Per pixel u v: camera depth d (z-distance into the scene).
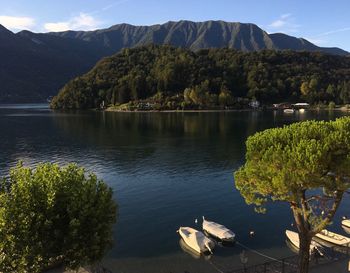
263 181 24.75
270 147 24.42
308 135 24.89
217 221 50.41
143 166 81.81
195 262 39.44
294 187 24.22
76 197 25.36
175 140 119.25
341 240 42.03
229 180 69.56
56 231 24.44
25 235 23.81
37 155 96.50
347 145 22.97
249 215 52.22
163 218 51.44
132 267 38.59
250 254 41.06
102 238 26.50
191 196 60.59
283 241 44.19
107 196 27.50
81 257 25.36
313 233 26.77
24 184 25.14
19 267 24.28
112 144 112.56
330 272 33.69
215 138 122.56
